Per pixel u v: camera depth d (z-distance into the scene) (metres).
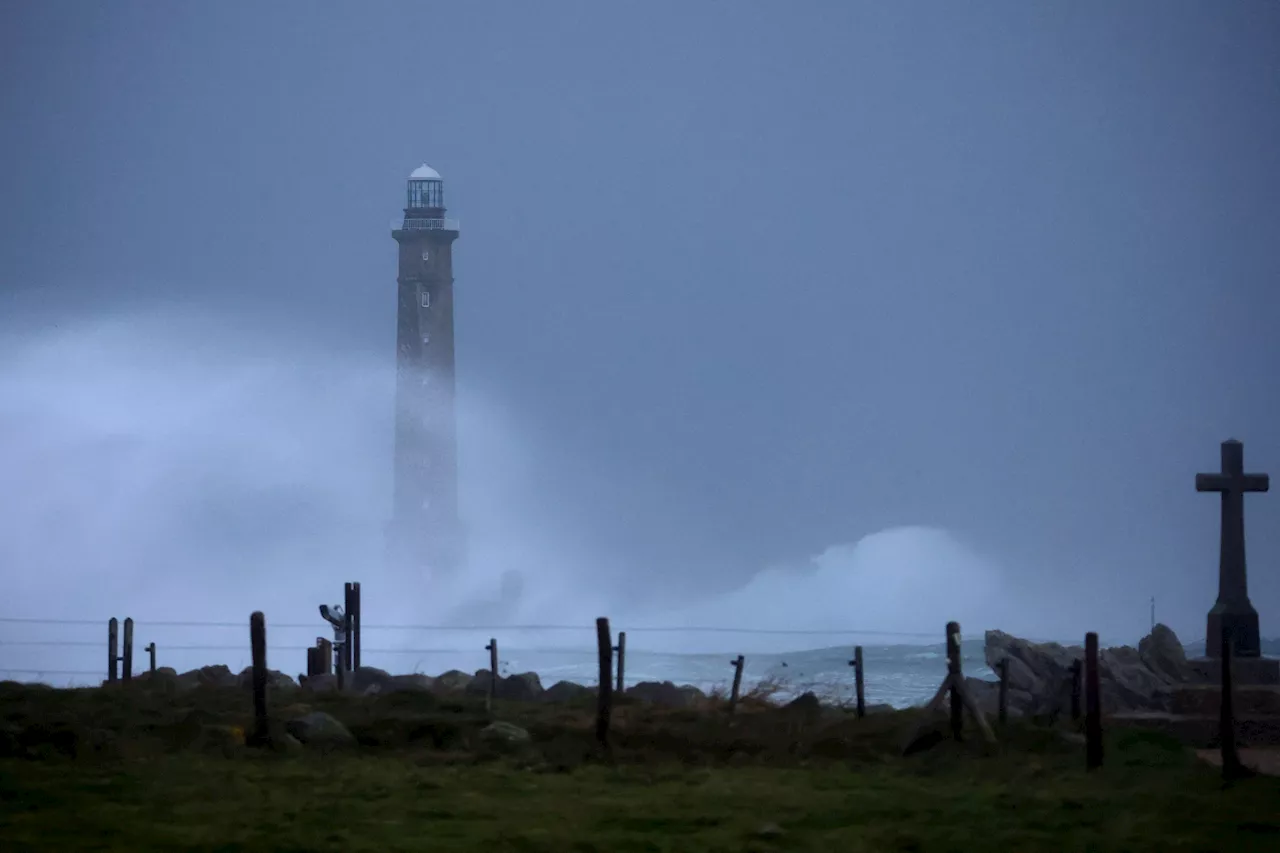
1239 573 164.62
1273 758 133.62
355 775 118.19
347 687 180.00
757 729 134.75
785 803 106.44
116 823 98.94
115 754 127.06
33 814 102.06
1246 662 158.50
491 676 169.88
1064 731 130.12
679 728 134.75
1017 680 171.50
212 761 124.62
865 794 109.69
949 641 128.38
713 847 92.31
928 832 96.69
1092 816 100.81
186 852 91.00
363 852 90.94
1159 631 179.50
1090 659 120.00
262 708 131.75
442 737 132.88
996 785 113.19
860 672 142.88
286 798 108.25
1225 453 165.38
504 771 121.06
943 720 132.00
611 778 118.19
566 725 136.38
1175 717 146.25
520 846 92.75
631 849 91.88
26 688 162.88
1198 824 98.12
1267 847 91.56
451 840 94.25
